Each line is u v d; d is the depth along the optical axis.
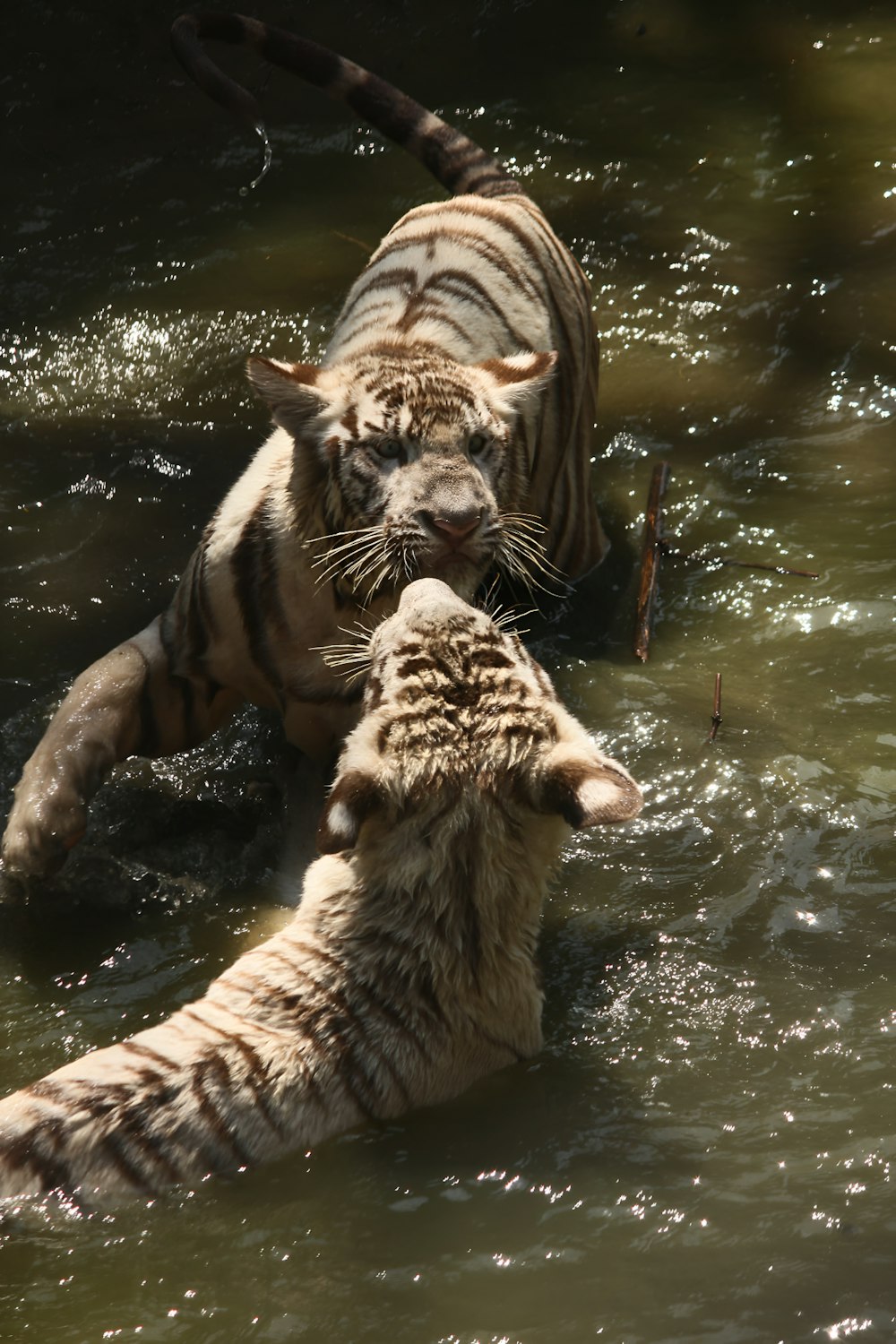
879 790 9.29
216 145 16.58
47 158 16.28
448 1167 6.60
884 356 13.74
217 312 14.16
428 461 8.47
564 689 10.29
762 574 11.37
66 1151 6.33
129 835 9.24
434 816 6.94
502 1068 7.26
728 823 9.08
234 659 9.23
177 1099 6.50
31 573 11.21
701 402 13.30
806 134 16.91
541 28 18.70
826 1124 6.80
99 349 13.70
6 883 8.79
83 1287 5.94
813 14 19.02
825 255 15.11
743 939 8.19
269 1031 6.78
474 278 10.39
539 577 11.23
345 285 14.59
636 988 7.85
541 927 8.25
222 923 8.59
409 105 12.72
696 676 10.44
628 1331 5.63
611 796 6.43
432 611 7.17
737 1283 5.87
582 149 16.64
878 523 11.82
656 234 15.45
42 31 18.16
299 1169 6.54
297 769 9.72
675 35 18.62
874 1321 5.62
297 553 8.86
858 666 10.46
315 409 8.77
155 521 11.78
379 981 6.96
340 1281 5.95
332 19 18.58
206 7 18.67
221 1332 5.71
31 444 12.54
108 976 8.12
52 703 10.02
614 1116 6.92
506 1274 5.97
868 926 8.26
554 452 10.75
